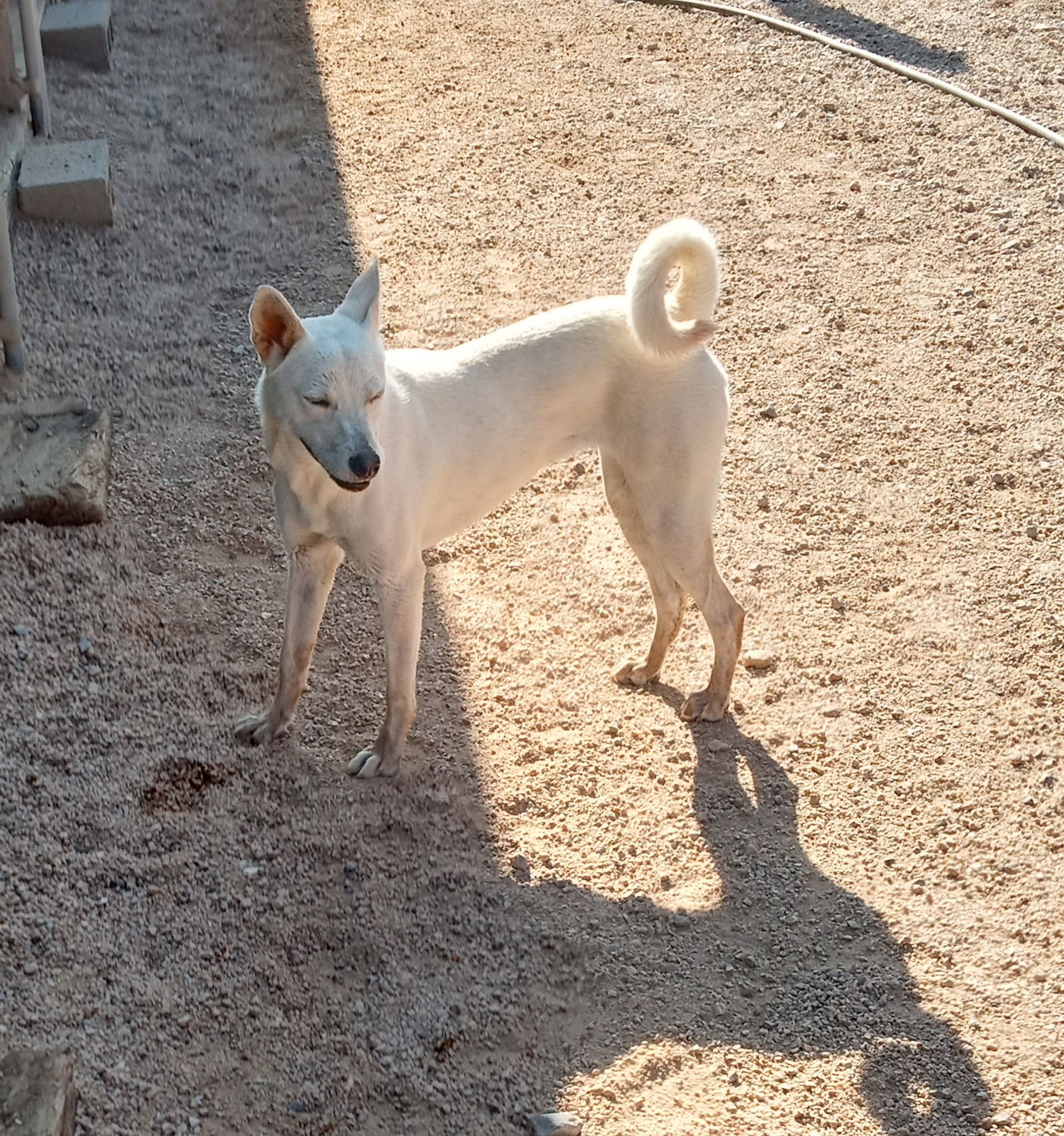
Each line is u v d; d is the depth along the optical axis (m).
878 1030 1.74
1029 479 2.49
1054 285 2.94
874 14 4.12
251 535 2.30
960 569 2.34
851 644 2.22
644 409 1.94
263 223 3.03
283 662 1.96
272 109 3.43
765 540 2.39
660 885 1.89
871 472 2.52
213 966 1.72
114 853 1.81
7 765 1.88
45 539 2.18
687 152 3.37
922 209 3.18
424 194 3.18
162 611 2.14
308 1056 1.65
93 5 3.48
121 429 2.44
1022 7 4.17
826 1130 1.64
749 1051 1.71
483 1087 1.65
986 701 2.13
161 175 3.10
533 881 1.88
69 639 2.06
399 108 3.49
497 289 2.90
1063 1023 1.74
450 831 1.92
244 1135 1.57
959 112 3.54
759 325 2.84
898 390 2.69
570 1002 1.75
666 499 1.96
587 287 2.92
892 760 2.05
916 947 1.83
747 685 2.17
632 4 4.10
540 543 2.39
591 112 3.51
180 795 1.90
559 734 2.09
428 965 1.76
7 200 2.80
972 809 1.99
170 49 3.62
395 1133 1.60
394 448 1.82
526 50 3.82
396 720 1.96
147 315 2.71
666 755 2.06
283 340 1.73
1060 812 1.98
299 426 1.73
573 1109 1.64
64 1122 1.50
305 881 1.83
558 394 1.95
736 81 3.69
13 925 1.71
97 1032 1.63
